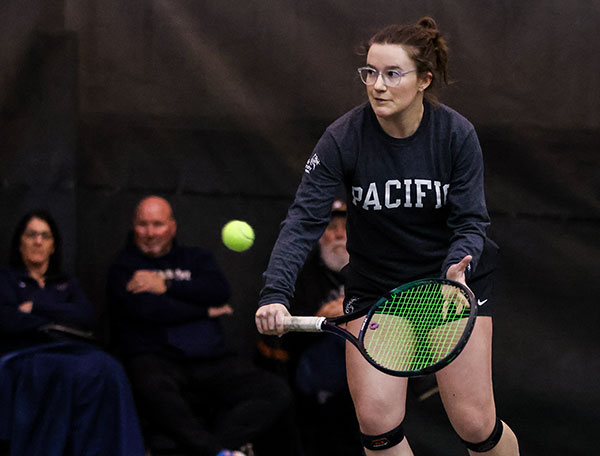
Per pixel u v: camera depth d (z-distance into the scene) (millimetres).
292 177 11586
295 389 10836
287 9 11273
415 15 11047
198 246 11648
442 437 11328
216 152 11633
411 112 6602
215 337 10969
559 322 11359
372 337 7047
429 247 6918
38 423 9852
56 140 11453
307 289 10883
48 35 11320
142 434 10695
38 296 10609
